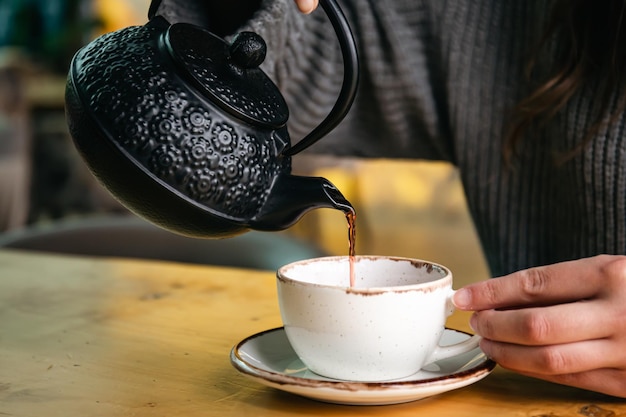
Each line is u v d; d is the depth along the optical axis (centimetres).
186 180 61
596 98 86
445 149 100
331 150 101
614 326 62
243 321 81
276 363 68
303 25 89
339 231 277
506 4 94
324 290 63
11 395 65
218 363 71
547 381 67
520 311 64
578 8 84
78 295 89
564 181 91
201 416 62
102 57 63
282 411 63
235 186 62
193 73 62
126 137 61
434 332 65
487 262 101
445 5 95
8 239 116
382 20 96
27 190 243
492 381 68
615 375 63
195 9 73
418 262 69
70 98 64
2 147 236
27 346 75
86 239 119
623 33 83
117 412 63
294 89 91
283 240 116
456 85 96
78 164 277
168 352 73
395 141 101
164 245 119
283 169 65
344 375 65
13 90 237
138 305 86
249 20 75
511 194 96
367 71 98
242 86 64
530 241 96
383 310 62
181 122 61
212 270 98
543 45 90
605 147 86
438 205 310
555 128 90
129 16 302
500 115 95
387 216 298
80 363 71
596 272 64
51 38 301
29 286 92
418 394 62
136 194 62
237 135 62
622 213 87
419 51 97
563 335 63
